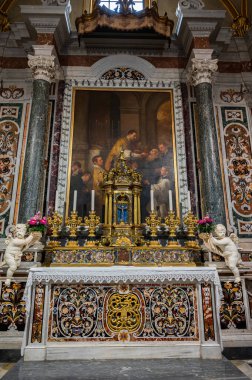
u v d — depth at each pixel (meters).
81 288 3.96
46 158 5.81
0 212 5.59
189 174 5.82
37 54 5.57
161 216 5.54
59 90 6.25
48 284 3.89
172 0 7.39
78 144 5.93
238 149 6.10
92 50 6.49
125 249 4.41
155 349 3.76
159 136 6.06
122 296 3.96
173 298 3.97
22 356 3.95
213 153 5.27
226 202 5.75
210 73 5.68
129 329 3.85
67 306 3.89
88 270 3.86
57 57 6.08
